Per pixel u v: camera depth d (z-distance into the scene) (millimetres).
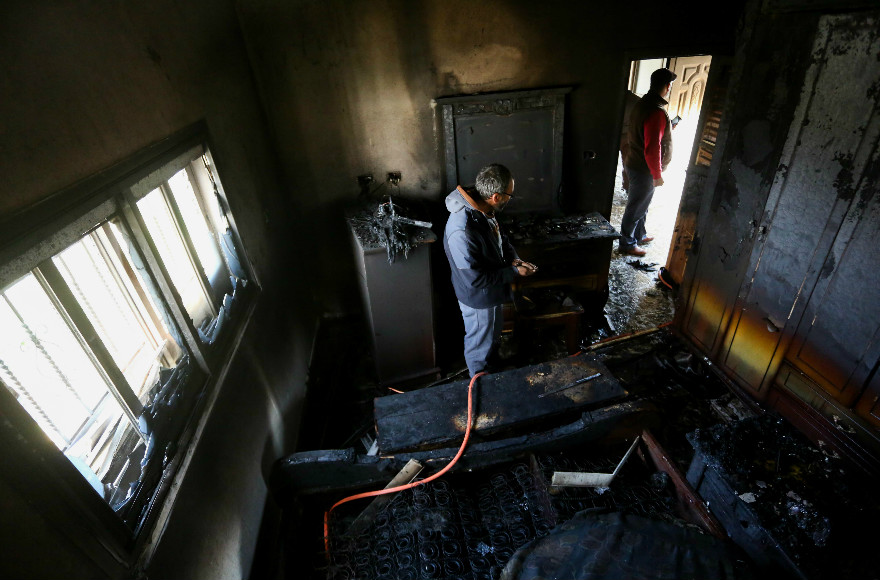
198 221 2301
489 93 3396
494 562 1903
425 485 2188
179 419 1749
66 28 1369
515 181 3725
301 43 3117
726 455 2037
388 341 3279
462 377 3543
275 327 2988
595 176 3873
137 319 1686
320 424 3221
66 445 1306
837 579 1632
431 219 3869
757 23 2396
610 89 3518
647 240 5223
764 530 1773
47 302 1248
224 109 2566
